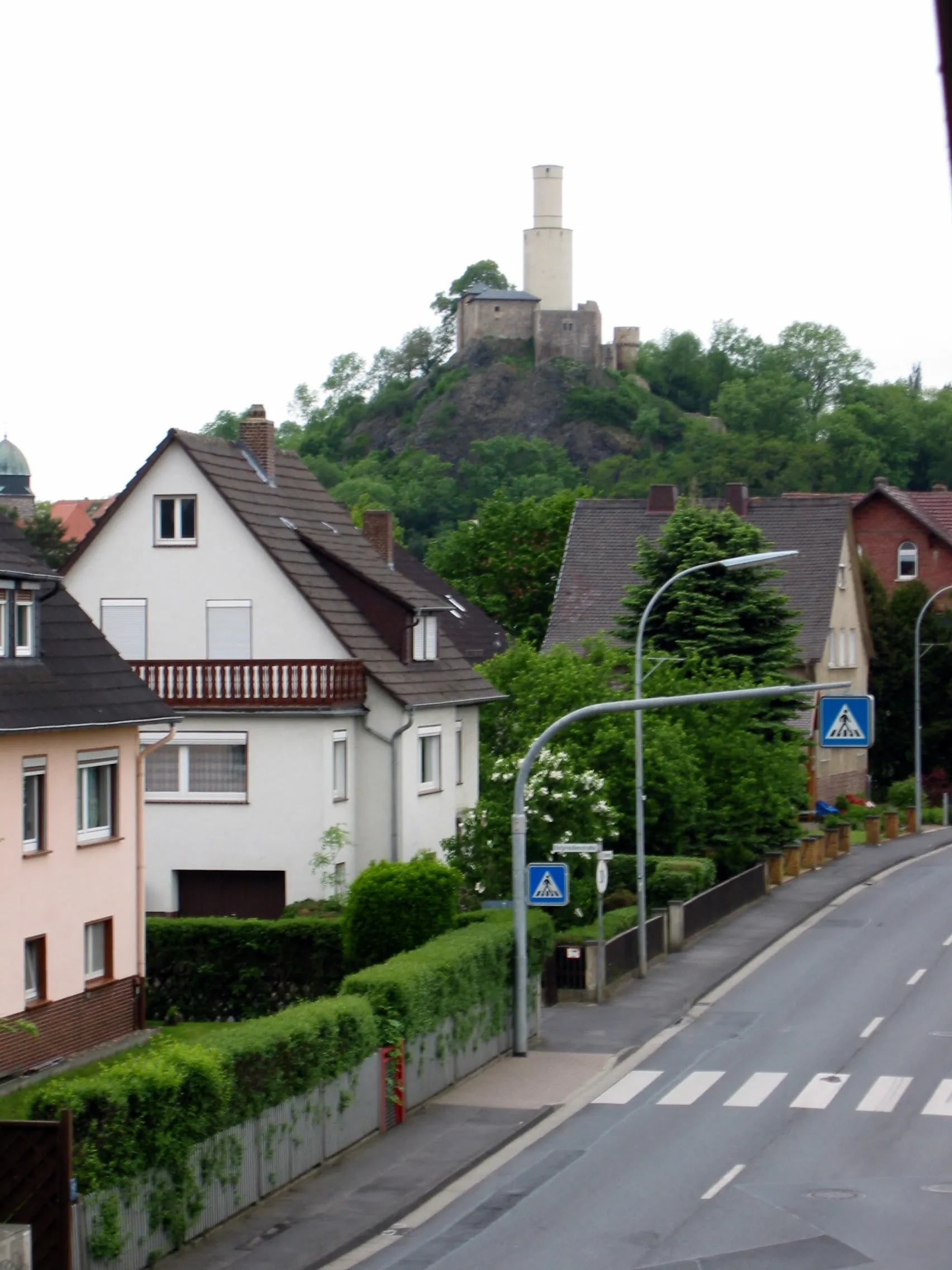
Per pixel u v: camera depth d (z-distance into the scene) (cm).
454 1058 2883
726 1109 2711
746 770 5097
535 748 3116
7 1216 1681
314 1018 2302
